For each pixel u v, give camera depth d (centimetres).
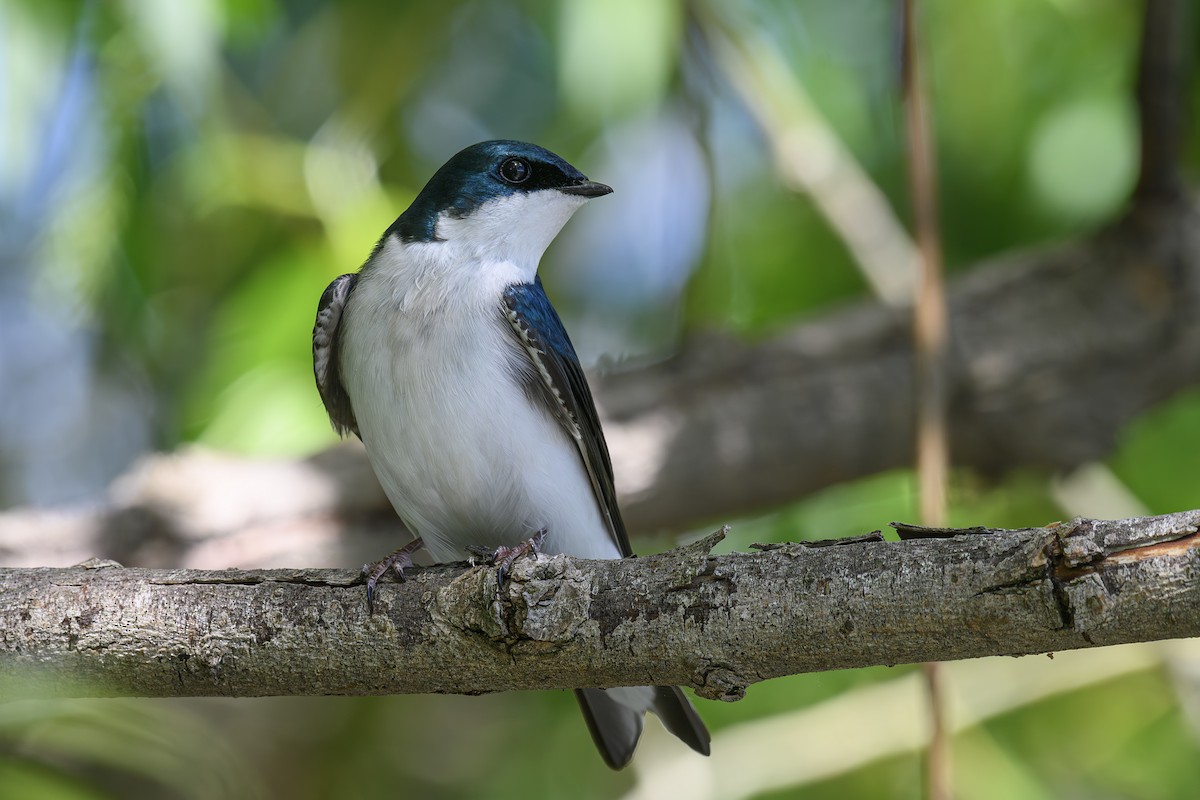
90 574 581
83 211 888
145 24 831
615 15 915
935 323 824
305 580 570
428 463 730
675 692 744
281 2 1054
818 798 1040
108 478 1259
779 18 1096
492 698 1222
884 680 1077
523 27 1095
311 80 1082
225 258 1026
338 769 1158
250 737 1163
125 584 575
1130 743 1061
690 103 1000
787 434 1034
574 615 530
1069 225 1140
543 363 738
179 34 837
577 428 746
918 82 827
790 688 1069
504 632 536
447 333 733
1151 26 1007
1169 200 1091
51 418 1261
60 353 1251
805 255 1145
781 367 1054
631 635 525
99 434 1260
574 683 550
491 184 780
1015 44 1041
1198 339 1090
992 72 1041
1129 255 1102
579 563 541
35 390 1256
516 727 1180
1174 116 1041
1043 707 1088
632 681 540
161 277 1023
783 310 1146
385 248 782
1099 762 1071
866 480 1083
